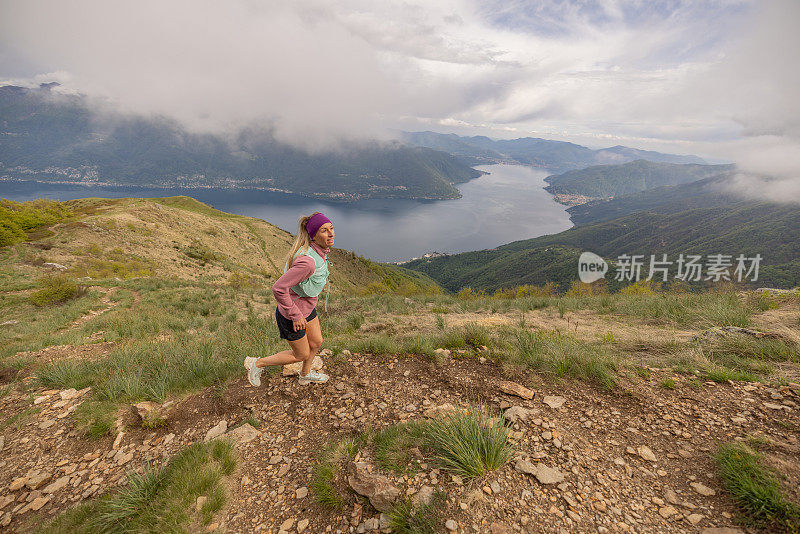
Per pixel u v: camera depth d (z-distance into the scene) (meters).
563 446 2.71
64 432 3.60
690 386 3.46
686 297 10.08
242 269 59.84
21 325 11.34
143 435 3.50
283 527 2.35
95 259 37.91
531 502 2.21
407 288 33.81
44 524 2.53
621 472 2.44
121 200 95.50
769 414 2.81
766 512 1.94
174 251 56.62
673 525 2.00
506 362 4.31
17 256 31.36
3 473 3.14
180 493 2.59
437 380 4.00
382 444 2.81
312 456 2.96
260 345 5.20
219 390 4.04
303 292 3.25
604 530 2.00
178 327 9.82
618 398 3.36
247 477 2.83
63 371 4.74
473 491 2.28
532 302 12.90
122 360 5.02
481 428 2.67
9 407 4.14
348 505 2.39
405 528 2.11
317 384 4.03
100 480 3.00
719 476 2.29
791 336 4.61
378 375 4.20
